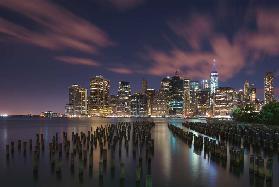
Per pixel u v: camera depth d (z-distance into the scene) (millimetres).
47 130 156000
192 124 138375
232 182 38312
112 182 39344
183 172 44031
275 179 39250
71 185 38781
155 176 41938
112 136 91000
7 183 40531
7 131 149875
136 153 62781
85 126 197000
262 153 59625
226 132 86750
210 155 58375
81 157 49281
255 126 121438
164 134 110188
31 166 51562
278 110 143500
